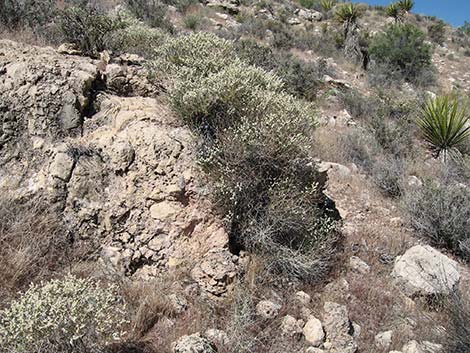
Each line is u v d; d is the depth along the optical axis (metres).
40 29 6.85
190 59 5.25
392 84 14.38
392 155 7.55
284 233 3.89
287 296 3.48
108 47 6.35
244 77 4.54
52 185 3.52
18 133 3.84
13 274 2.96
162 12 12.99
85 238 3.48
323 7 24.83
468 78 18.27
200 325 2.99
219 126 4.20
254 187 3.85
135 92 5.02
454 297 3.54
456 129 8.25
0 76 4.02
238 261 3.54
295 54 14.83
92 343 2.45
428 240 5.19
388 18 25.38
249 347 2.86
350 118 9.29
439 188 5.71
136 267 3.48
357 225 5.06
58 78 4.19
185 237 3.62
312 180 4.25
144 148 3.84
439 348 3.21
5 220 3.30
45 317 2.28
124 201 3.62
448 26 27.77
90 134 4.06
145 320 2.92
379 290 3.85
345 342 3.09
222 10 18.73
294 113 4.38
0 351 2.21
